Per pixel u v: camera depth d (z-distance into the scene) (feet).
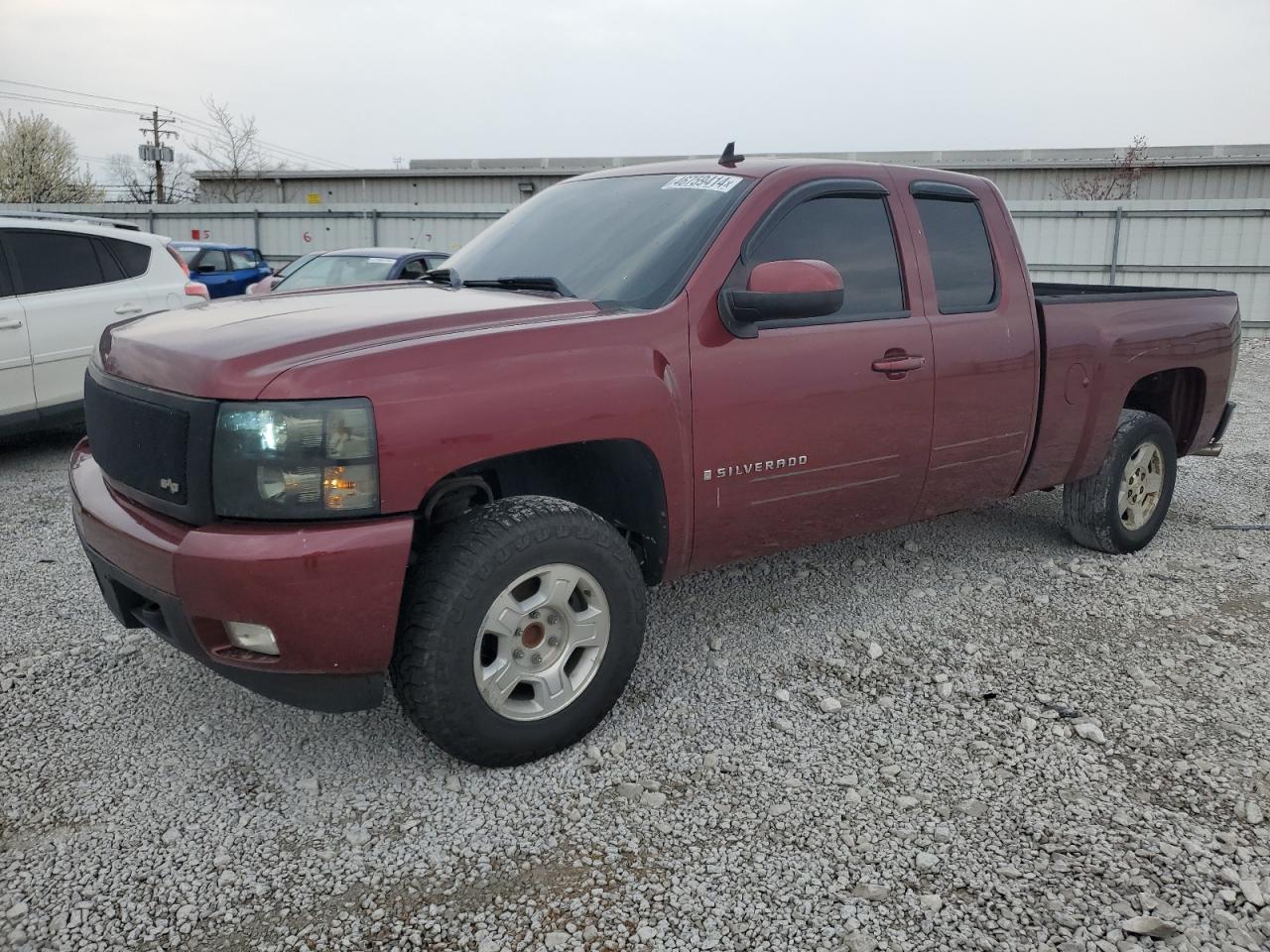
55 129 144.05
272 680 8.75
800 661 12.50
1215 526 18.79
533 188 112.88
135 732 10.60
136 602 9.82
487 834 8.92
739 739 10.58
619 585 10.03
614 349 9.95
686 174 12.67
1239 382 41.04
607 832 8.95
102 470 10.24
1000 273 14.08
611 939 7.63
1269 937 7.73
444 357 8.87
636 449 10.32
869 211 12.73
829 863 8.55
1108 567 16.17
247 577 8.14
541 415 9.29
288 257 85.20
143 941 7.56
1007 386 13.91
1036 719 11.09
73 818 9.06
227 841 8.78
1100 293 18.24
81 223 24.71
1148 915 7.94
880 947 7.58
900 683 11.93
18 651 12.51
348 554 8.30
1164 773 10.03
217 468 8.36
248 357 8.53
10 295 22.57
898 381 12.46
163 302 25.30
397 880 8.30
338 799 9.43
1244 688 11.93
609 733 10.65
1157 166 100.78
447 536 9.20
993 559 16.51
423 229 81.97
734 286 11.03
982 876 8.41
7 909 7.86
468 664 9.12
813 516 12.19
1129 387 15.83
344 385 8.37
